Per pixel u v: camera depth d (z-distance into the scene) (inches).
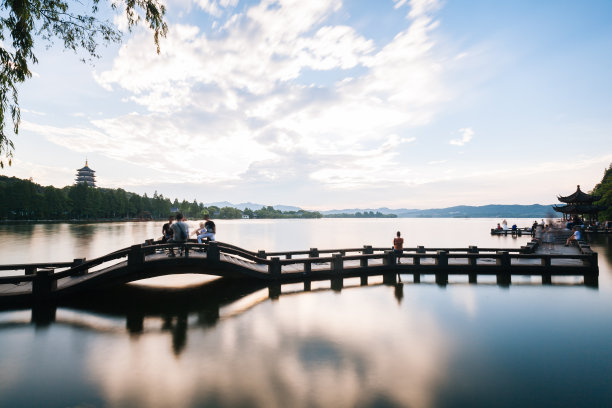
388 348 266.8
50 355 251.6
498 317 349.7
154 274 457.7
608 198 1862.7
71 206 3892.7
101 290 469.4
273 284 517.3
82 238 1503.4
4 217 3390.7
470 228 3432.6
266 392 198.8
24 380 212.7
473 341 282.2
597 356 251.4
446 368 231.8
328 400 190.5
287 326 320.8
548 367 233.1
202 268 486.0
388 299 427.8
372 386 206.4
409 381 213.0
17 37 238.5
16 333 298.2
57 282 459.5
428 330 309.4
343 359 245.9
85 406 183.0
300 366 234.1
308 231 2810.0
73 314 355.6
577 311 371.9
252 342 279.1
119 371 225.8
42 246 1121.4
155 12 275.4
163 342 278.2
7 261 756.6
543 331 307.0
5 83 241.0
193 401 188.7
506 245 1254.3
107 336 291.6
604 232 1555.1
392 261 617.6
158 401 188.4
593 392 199.8
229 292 463.8
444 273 603.2
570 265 589.9
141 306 390.6
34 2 246.1
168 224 565.6
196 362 239.9
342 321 336.8
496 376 219.9
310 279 557.0
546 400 190.9
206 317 348.5
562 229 1284.4
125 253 433.1
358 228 3523.6
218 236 2058.3
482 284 519.8
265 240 1686.8
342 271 581.3
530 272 592.4
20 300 392.2
